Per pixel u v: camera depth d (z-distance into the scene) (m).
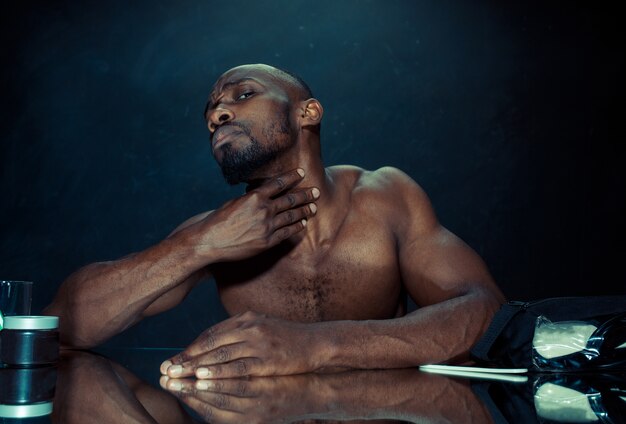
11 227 4.09
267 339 1.18
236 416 0.80
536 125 4.19
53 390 0.98
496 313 1.30
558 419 0.75
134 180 4.17
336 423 0.75
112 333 1.52
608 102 4.17
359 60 4.22
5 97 4.12
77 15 4.18
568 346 1.19
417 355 1.27
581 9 4.20
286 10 4.23
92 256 4.13
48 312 1.56
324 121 4.21
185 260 1.47
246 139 1.58
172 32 4.22
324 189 1.67
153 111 4.20
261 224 1.47
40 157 4.14
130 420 0.77
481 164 4.19
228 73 1.67
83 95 4.17
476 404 0.87
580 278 4.14
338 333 1.24
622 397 0.92
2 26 4.13
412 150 4.20
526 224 4.16
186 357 1.17
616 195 4.15
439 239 1.66
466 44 4.21
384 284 1.68
